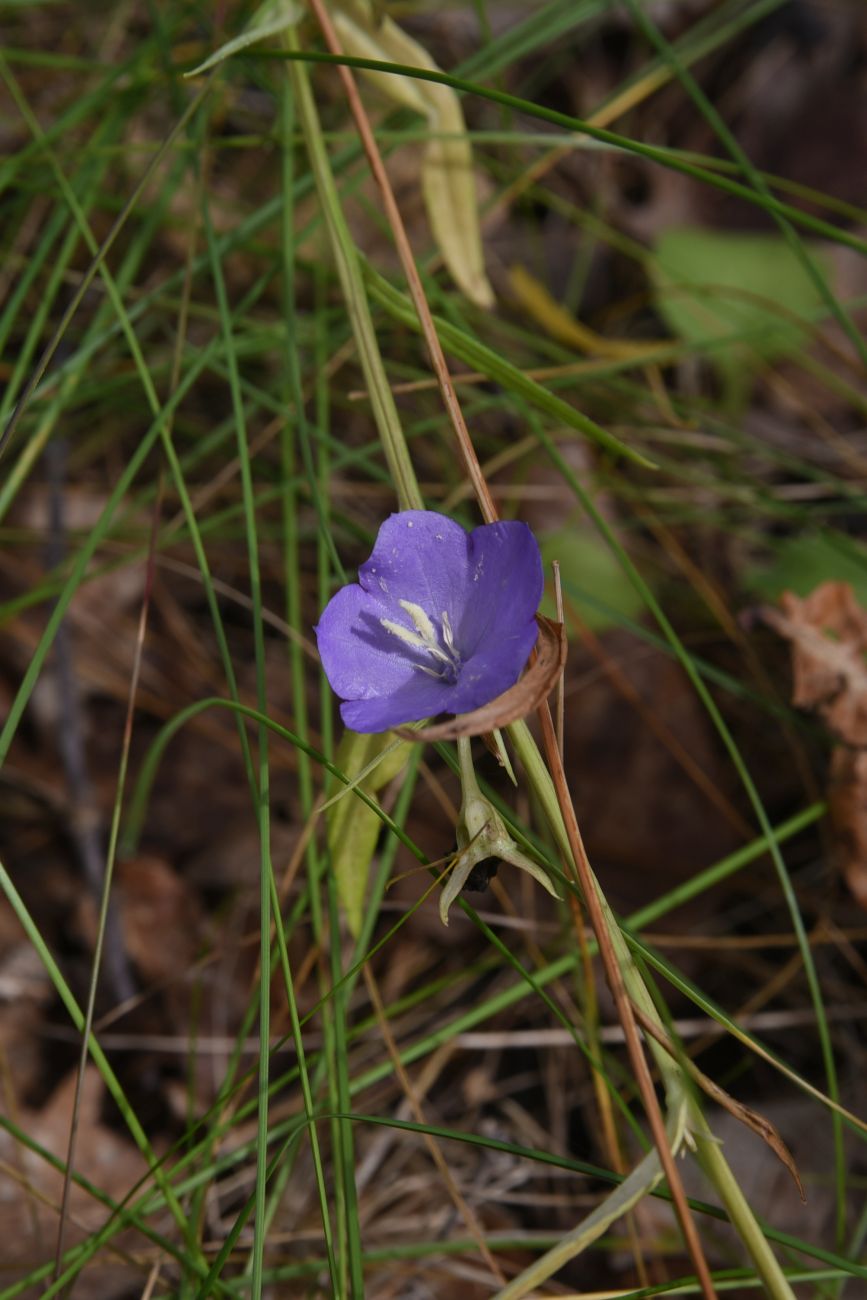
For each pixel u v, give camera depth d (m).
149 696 0.67
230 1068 0.54
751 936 0.63
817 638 0.62
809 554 0.66
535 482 0.72
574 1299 0.50
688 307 0.78
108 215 0.73
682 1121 0.46
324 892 0.60
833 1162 0.59
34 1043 0.60
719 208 0.92
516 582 0.47
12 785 0.64
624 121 0.92
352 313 0.53
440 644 0.48
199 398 0.74
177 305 0.65
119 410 0.71
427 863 0.49
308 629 0.69
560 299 0.85
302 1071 0.50
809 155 0.93
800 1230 0.58
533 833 0.62
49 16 0.80
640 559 0.70
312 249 0.75
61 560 0.64
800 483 0.78
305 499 0.66
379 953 0.62
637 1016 0.46
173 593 0.70
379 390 0.52
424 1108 0.60
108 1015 0.59
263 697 0.52
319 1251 0.57
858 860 0.60
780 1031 0.62
